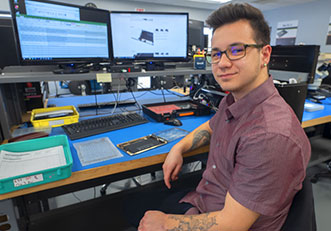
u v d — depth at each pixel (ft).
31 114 4.40
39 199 2.82
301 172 1.83
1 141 3.40
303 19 20.95
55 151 2.90
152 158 2.96
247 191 1.80
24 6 3.40
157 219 2.16
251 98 2.11
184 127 4.04
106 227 3.51
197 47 7.32
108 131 3.76
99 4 19.97
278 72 5.98
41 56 3.76
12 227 2.44
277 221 1.95
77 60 4.22
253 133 1.83
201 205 2.77
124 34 4.59
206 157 3.69
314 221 1.71
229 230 1.86
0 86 3.51
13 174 2.28
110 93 7.14
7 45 4.38
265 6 22.38
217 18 2.04
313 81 5.79
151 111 4.50
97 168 2.62
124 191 4.29
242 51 1.98
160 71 4.64
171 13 4.68
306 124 4.28
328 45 19.22
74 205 4.00
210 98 5.08
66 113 4.36
